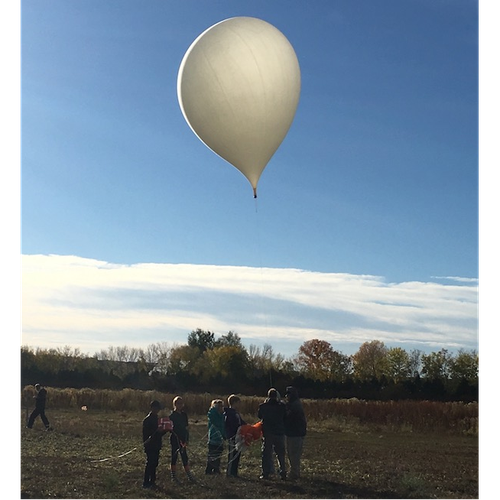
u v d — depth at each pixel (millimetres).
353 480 11742
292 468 11086
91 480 11734
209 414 11156
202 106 9859
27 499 11336
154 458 11016
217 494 10711
